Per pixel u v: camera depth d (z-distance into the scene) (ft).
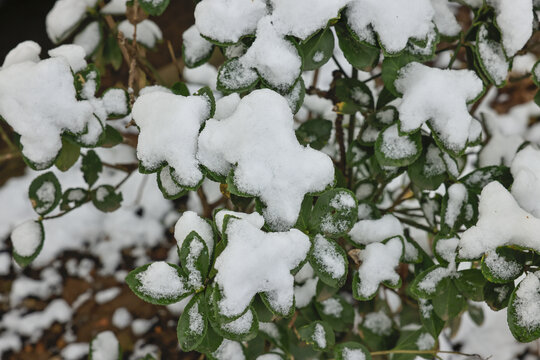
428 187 2.23
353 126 2.51
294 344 2.47
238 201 2.17
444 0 2.27
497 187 2.03
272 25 2.01
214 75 3.40
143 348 3.63
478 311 2.80
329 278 1.99
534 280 1.94
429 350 2.36
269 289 1.88
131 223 4.08
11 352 3.70
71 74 2.07
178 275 1.92
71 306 3.82
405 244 2.30
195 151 1.97
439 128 2.07
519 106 4.49
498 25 2.10
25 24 4.54
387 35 2.02
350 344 2.22
